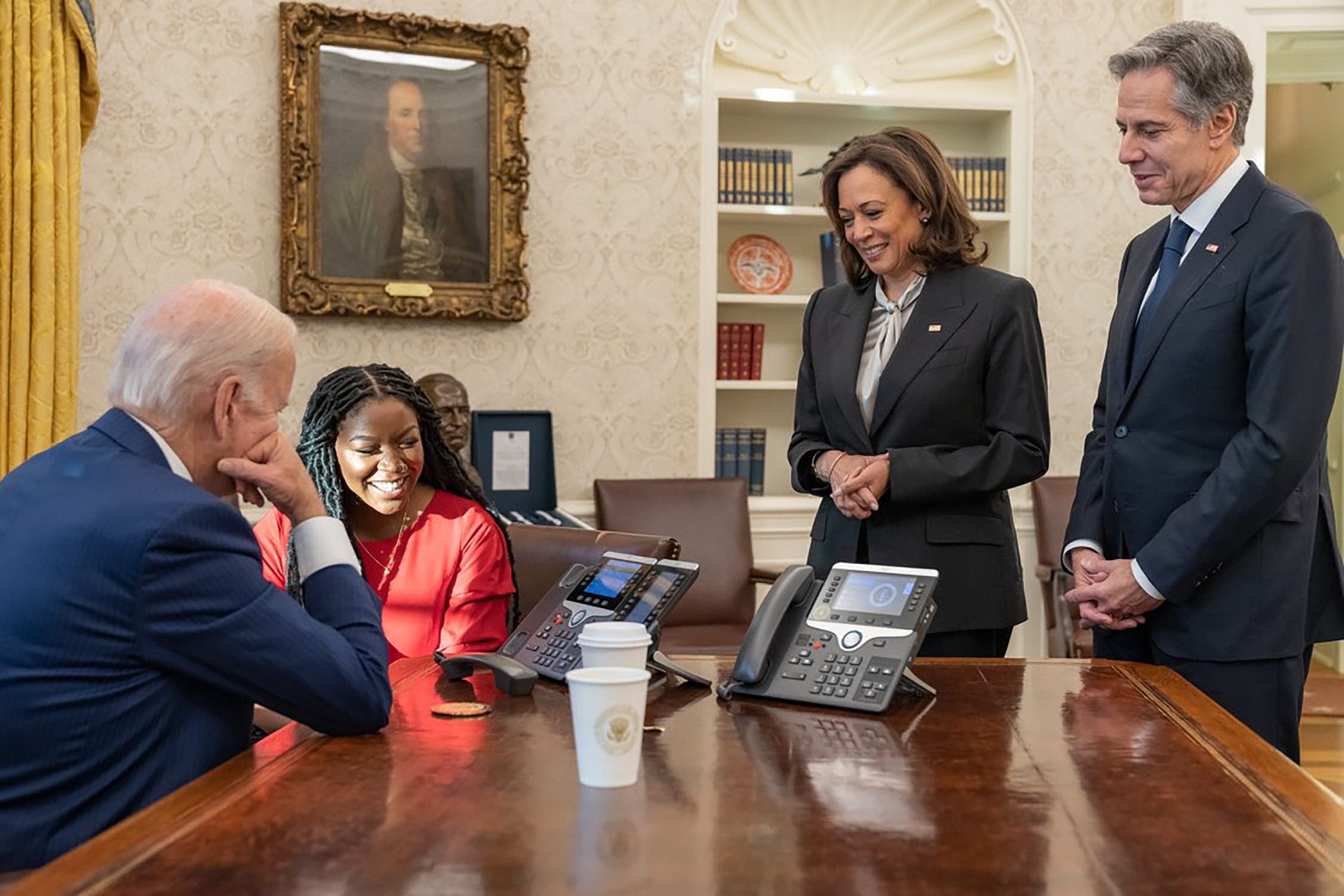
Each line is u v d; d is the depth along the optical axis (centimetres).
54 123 453
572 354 519
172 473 164
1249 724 230
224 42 482
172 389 167
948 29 555
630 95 521
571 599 210
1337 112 652
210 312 170
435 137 500
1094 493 254
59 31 453
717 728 166
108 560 155
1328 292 223
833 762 149
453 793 136
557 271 517
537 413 504
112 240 474
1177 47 230
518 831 123
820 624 189
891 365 270
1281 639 229
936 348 266
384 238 495
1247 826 125
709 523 488
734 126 560
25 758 156
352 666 162
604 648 163
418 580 243
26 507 163
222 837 122
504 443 501
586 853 117
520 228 505
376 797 134
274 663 157
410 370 505
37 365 449
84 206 471
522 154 505
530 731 164
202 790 137
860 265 286
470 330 509
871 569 192
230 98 484
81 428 474
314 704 158
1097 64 555
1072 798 134
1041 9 551
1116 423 247
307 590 177
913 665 211
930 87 558
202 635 156
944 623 262
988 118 564
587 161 518
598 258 520
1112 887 109
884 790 137
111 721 157
